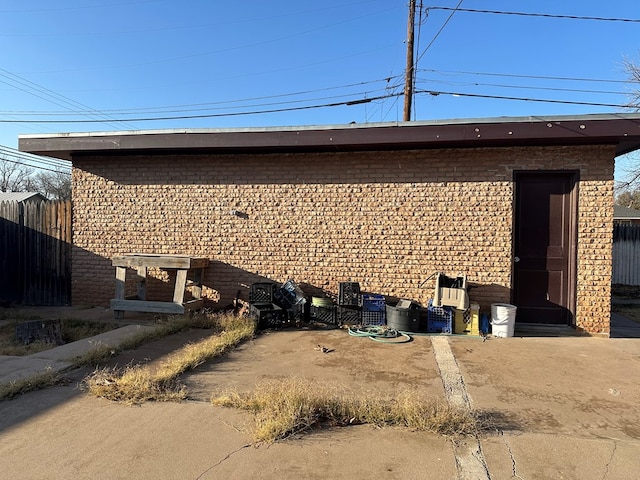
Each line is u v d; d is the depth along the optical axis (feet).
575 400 14.16
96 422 12.21
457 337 22.88
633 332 25.38
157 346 20.33
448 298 23.61
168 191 29.01
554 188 24.93
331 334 23.35
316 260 27.25
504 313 22.94
